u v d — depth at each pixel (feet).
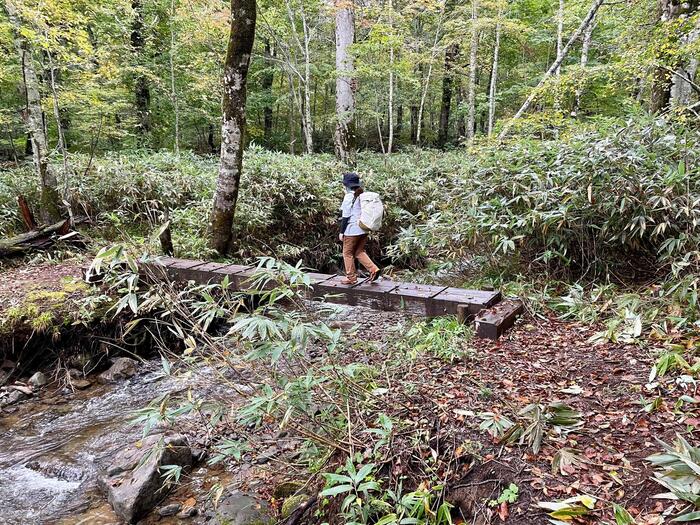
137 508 9.78
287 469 10.53
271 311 9.51
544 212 16.92
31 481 11.34
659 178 15.24
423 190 33.04
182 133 53.83
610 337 12.35
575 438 8.38
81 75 27.86
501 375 11.27
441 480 8.11
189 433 12.76
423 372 11.96
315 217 31.09
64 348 17.17
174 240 23.32
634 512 6.52
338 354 11.44
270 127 63.41
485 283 19.16
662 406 8.84
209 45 39.81
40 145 24.58
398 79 50.29
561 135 21.57
